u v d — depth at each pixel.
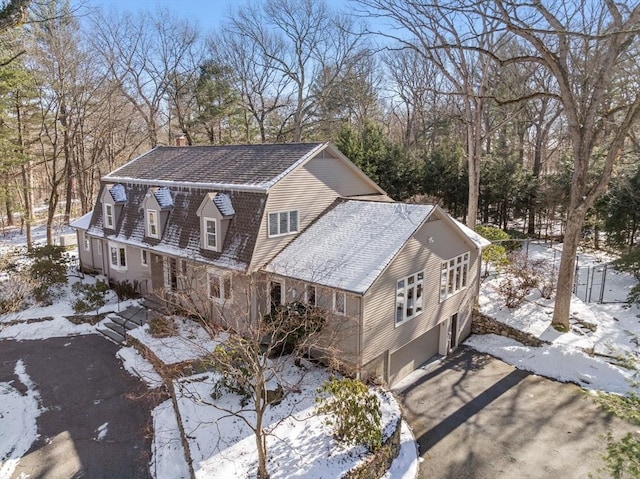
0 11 11.84
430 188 38.84
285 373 14.95
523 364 18.03
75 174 37.84
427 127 52.31
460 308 19.98
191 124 45.94
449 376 17.27
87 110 40.28
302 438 12.05
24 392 14.86
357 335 14.40
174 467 11.45
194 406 13.41
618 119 26.73
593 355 18.28
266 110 48.66
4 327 19.78
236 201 18.09
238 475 10.70
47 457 11.83
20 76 26.70
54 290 23.70
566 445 13.08
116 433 12.81
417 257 16.47
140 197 22.95
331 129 49.44
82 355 17.47
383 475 11.77
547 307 21.83
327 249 16.83
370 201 19.30
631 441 9.20
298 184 18.42
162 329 17.70
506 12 17.22
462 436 13.53
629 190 28.02
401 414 13.91
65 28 32.44
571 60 20.64
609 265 29.83
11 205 35.97
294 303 15.06
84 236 27.56
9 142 31.70
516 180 38.06
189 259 18.77
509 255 27.20
